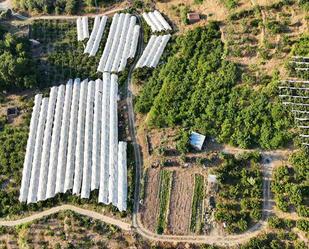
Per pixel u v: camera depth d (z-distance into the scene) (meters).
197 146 75.31
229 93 80.06
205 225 68.44
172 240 67.75
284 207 67.56
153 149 77.06
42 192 75.00
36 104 86.56
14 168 78.88
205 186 71.69
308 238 64.81
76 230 70.06
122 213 70.75
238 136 74.94
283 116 75.25
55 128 82.81
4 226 72.69
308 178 69.44
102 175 75.19
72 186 75.25
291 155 72.25
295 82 77.69
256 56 83.62
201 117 78.44
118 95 86.12
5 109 87.12
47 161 78.75
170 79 84.75
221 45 86.81
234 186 70.62
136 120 82.25
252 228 67.44
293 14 85.62
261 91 78.75
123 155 76.88
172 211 70.19
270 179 71.25
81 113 84.25
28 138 82.00
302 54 80.12
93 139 80.19
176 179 73.12
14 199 75.19
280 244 65.25
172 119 78.56
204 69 83.88
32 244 69.75
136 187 73.62
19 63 87.50
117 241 68.50
